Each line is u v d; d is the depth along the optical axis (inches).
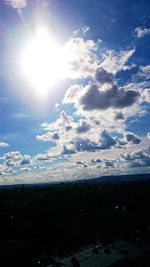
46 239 4921.3
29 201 5777.6
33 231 4965.6
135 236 4586.6
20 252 3868.1
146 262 3693.4
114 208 6058.1
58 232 5221.5
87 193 6963.6
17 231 4886.8
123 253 3617.1
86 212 6087.6
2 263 3690.9
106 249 3666.3
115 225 5472.4
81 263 3297.2
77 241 4970.5
